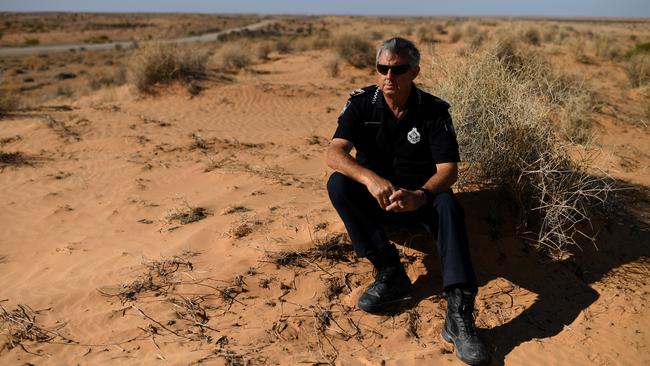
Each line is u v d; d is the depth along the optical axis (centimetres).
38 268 411
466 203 413
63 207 549
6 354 282
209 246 395
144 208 519
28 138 883
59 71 3344
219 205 498
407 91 305
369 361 275
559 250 376
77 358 279
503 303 326
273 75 1816
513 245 377
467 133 435
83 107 1242
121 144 826
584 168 416
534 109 418
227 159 699
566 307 325
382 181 294
